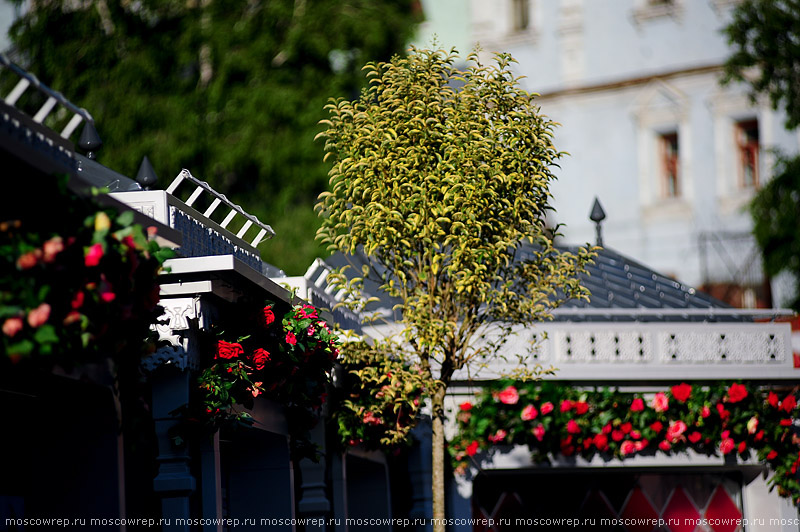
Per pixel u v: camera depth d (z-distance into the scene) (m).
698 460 19.62
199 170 37.41
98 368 9.94
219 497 11.69
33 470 10.62
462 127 14.65
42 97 36.16
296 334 13.65
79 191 8.81
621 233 46.75
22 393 10.69
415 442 18.98
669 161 46.62
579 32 47.66
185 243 13.14
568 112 47.78
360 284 15.25
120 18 37.75
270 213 37.75
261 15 38.97
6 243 8.13
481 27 49.03
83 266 8.68
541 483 19.84
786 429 19.83
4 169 8.29
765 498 20.05
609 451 19.36
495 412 18.80
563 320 20.62
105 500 10.55
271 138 37.62
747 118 45.34
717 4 45.56
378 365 16.14
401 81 14.95
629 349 19.53
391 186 14.72
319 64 39.41
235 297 12.42
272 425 13.85
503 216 14.74
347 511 18.42
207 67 39.22
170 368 11.50
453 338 15.12
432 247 14.82
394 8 41.22
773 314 20.33
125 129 36.56
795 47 41.12
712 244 44.88
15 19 38.78
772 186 40.41
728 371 19.70
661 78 46.38
